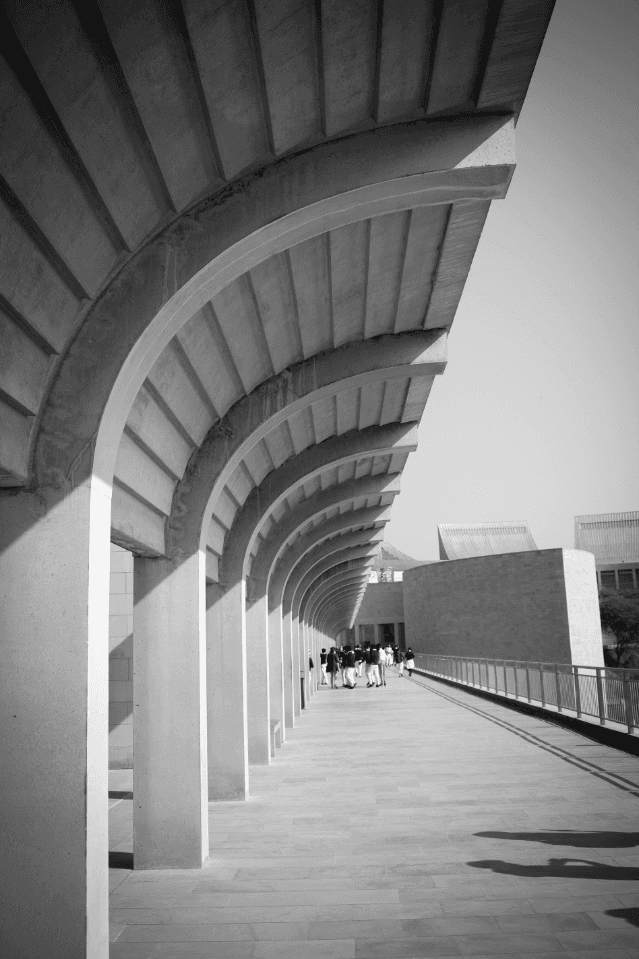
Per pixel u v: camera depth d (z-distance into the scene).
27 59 2.79
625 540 104.31
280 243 4.79
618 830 7.32
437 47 3.95
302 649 24.81
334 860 6.64
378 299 6.78
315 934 4.93
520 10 3.68
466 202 5.32
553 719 17.38
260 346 6.60
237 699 9.42
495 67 4.15
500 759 12.07
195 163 4.08
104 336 4.27
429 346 7.71
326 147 4.61
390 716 19.70
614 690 13.55
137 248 4.27
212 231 4.42
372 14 3.63
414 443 10.66
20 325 3.66
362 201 4.70
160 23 3.18
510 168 4.64
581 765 11.26
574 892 5.55
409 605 63.62
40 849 3.97
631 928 4.84
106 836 4.21
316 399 7.64
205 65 3.48
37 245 3.42
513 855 6.58
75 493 4.17
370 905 5.45
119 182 3.69
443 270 6.43
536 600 52.41
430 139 4.61
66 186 3.39
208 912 5.42
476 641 55.69
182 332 5.27
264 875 6.29
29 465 4.17
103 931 4.12
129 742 11.73
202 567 7.04
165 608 6.89
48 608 4.11
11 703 4.07
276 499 10.11
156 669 6.84
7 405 3.87
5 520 4.17
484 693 25.31
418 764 11.80
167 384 5.50
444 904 5.40
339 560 22.38
